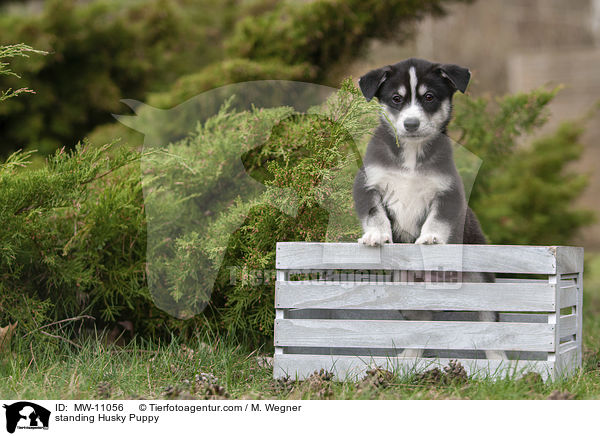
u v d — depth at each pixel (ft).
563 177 29.27
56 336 14.40
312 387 11.82
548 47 61.05
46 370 13.00
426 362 12.76
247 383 12.91
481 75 57.72
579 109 49.06
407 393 11.60
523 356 13.84
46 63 31.58
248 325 15.74
